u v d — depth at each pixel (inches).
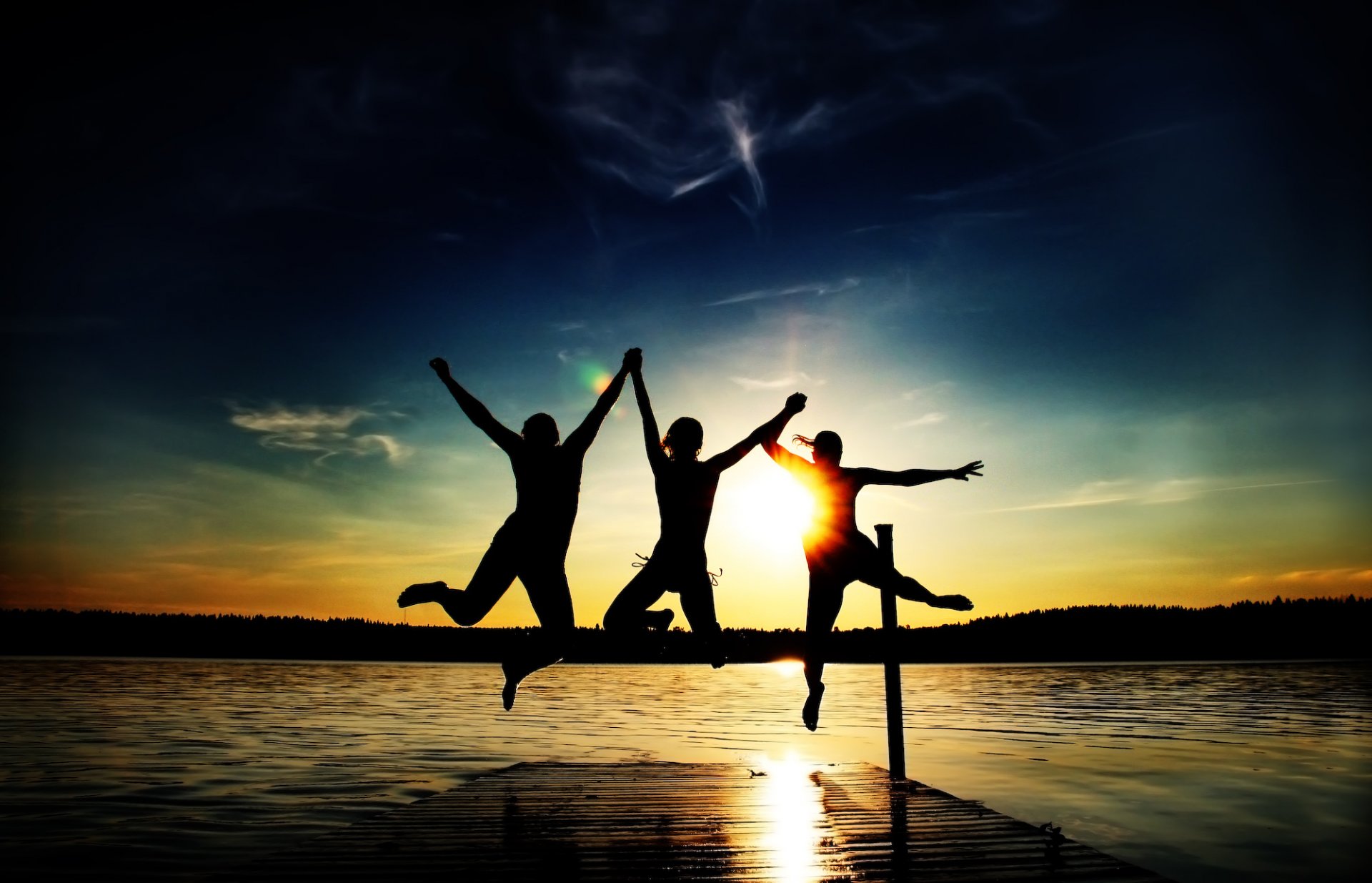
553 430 227.6
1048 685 1684.3
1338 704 1109.7
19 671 1705.2
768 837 272.7
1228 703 1141.7
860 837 273.6
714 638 232.1
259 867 232.5
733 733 771.4
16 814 396.2
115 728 749.9
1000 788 494.6
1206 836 374.6
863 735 770.8
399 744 662.5
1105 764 593.9
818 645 297.9
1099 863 242.8
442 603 217.3
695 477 235.5
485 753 613.9
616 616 229.5
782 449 301.3
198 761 562.9
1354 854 344.8
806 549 300.0
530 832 278.7
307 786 474.3
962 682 1852.9
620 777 402.0
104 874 298.5
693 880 223.8
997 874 230.4
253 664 2608.3
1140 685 1620.3
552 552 217.0
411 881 220.2
